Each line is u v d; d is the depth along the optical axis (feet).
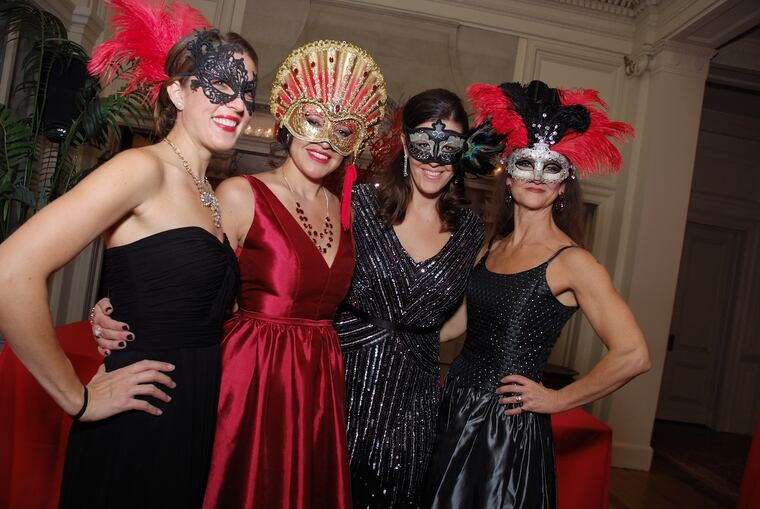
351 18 15.11
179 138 4.26
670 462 16.38
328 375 4.93
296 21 14.96
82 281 14.32
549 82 15.66
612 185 15.70
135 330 3.81
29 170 10.93
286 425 4.59
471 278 5.82
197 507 4.15
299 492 4.51
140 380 3.72
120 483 3.73
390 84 15.14
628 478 14.17
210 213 4.24
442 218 5.98
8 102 11.43
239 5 14.80
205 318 4.11
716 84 17.35
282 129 5.19
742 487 8.19
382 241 5.77
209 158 4.42
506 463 4.99
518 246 5.63
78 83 11.20
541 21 15.60
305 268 4.80
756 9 12.44
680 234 14.44
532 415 5.18
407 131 5.67
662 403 22.17
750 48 16.14
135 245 3.77
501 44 15.57
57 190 11.16
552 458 5.23
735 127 21.48
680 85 14.48
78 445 3.80
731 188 21.71
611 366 4.85
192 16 4.54
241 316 4.84
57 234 3.32
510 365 5.21
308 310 4.92
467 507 4.98
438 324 5.97
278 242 4.77
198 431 4.07
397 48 15.20
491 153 5.60
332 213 5.39
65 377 3.51
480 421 5.17
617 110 15.70
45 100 11.12
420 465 5.60
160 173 3.89
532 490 4.95
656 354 14.46
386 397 5.57
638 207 14.66
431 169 5.66
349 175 5.30
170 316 3.89
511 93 5.52
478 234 6.17
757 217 21.71
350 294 5.71
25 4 10.57
